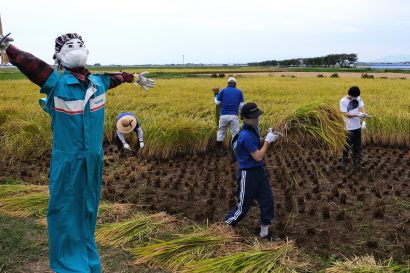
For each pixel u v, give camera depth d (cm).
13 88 2534
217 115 1142
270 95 2148
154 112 1368
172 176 853
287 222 588
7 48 358
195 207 668
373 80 3759
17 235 547
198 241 508
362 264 449
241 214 550
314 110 634
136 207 664
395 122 1135
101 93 391
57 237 382
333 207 660
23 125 1049
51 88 367
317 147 643
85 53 384
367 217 616
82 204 386
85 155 378
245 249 501
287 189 723
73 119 371
